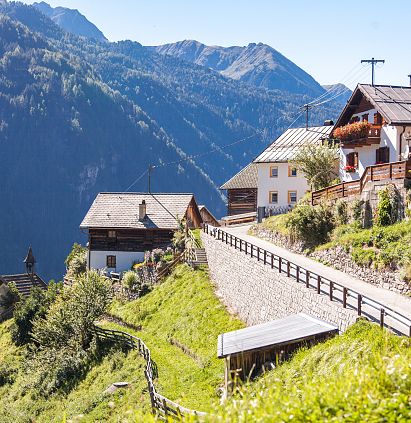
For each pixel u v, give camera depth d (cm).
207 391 2403
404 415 943
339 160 4766
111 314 4159
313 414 955
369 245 2986
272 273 2811
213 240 4075
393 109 3775
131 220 5884
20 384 3694
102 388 3042
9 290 5544
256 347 2047
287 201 5750
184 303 3703
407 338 1625
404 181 3002
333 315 2169
